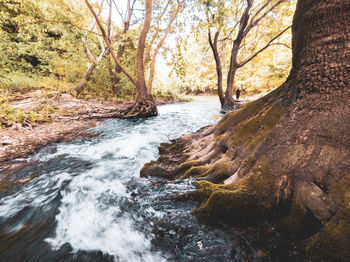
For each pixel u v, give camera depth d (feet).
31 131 17.22
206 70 87.30
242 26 37.24
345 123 5.02
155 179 9.49
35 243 6.21
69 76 40.73
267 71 53.62
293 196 5.20
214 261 4.81
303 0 6.56
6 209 7.88
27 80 33.58
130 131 21.58
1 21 33.17
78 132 19.70
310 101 5.96
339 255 3.69
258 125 8.14
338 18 5.38
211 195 6.01
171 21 29.94
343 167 4.71
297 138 5.78
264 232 5.09
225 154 8.79
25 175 10.72
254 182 5.89
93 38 31.65
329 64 5.60
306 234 4.57
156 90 57.21
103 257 5.64
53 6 24.23
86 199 8.54
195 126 25.23
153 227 6.26
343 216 4.12
